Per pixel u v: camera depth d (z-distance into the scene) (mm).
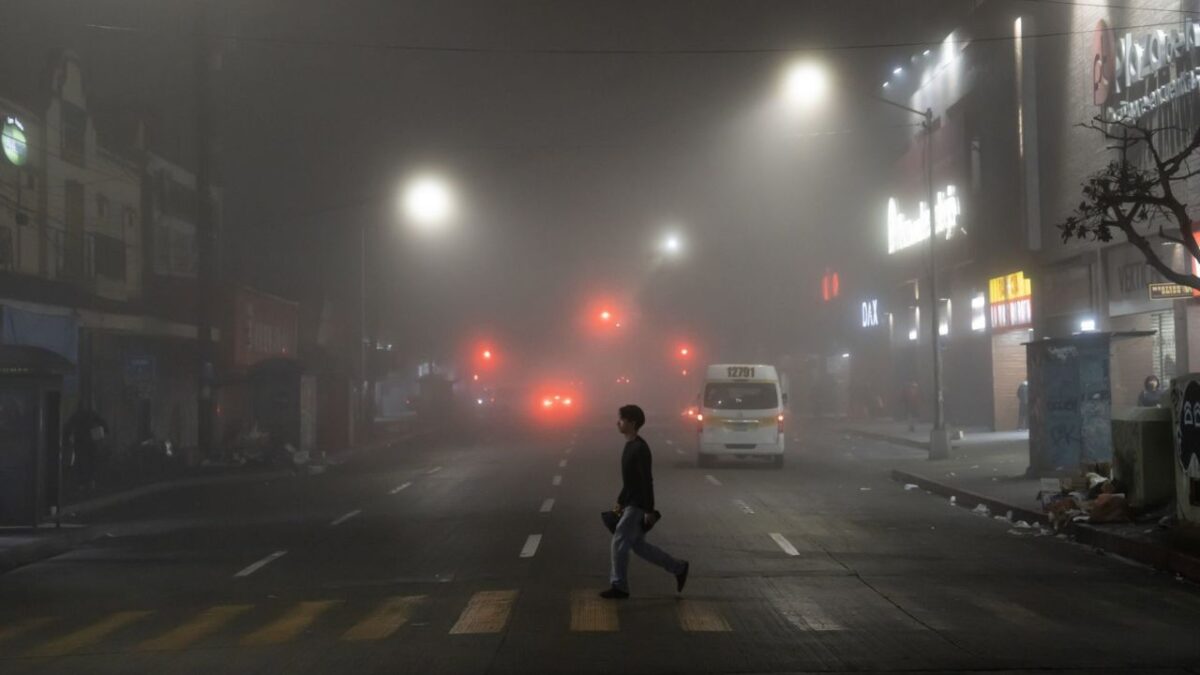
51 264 30922
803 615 11438
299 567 15430
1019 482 24562
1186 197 27156
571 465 33062
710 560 15242
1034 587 13164
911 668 9164
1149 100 28828
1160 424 17297
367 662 9602
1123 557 15516
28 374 18672
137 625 11648
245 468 31906
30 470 18797
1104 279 32531
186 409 40969
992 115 41219
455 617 11562
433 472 32031
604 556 15680
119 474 29375
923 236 50250
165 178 39906
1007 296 40188
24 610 12789
